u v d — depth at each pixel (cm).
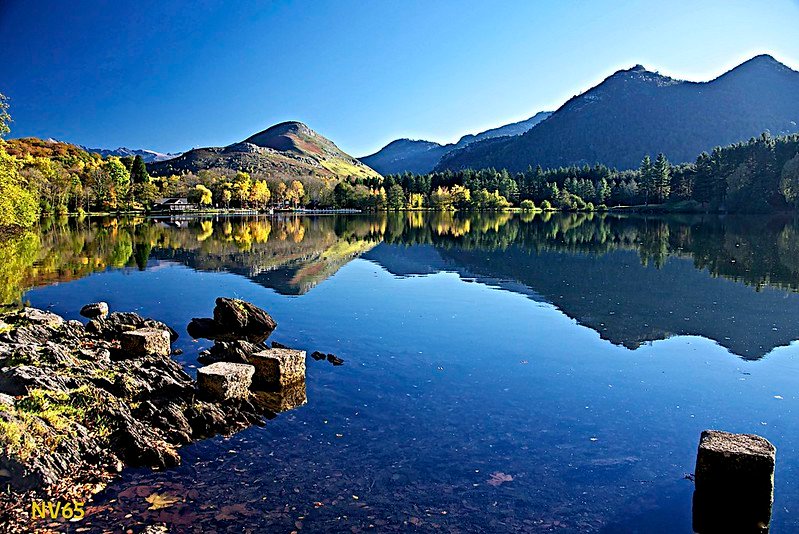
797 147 9456
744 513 810
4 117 4028
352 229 7300
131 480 896
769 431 1103
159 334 1589
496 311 2156
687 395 1288
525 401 1242
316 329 1872
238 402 1205
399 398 1255
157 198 13788
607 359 1552
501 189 15588
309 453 996
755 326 1938
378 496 859
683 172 13038
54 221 8181
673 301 2373
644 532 782
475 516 811
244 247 4759
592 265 3553
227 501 842
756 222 7856
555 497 862
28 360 1250
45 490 845
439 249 4591
